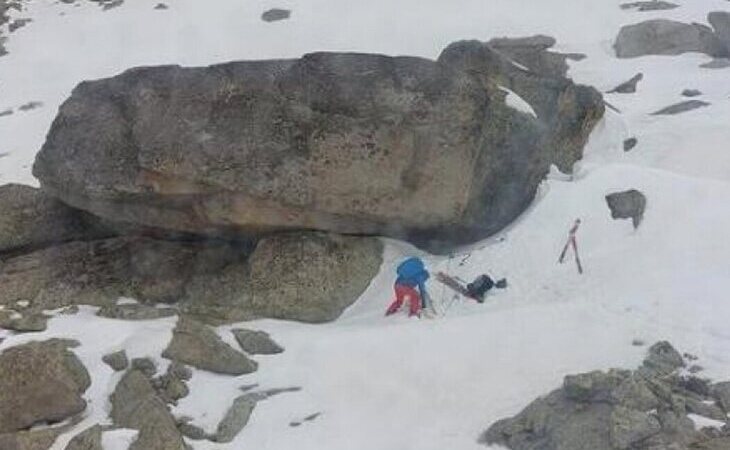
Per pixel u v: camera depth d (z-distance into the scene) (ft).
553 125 55.52
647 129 60.08
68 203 51.37
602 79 71.41
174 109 48.32
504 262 45.93
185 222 49.88
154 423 36.45
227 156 46.80
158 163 47.32
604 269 43.75
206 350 40.60
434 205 46.57
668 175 48.32
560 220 47.21
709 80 68.39
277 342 41.68
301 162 46.52
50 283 49.42
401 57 47.29
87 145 49.62
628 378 34.35
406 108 46.16
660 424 32.42
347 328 42.75
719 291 40.09
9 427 38.09
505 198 48.06
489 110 46.88
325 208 46.91
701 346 36.91
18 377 39.04
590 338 38.65
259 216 48.06
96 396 39.42
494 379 37.35
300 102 46.93
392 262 47.52
